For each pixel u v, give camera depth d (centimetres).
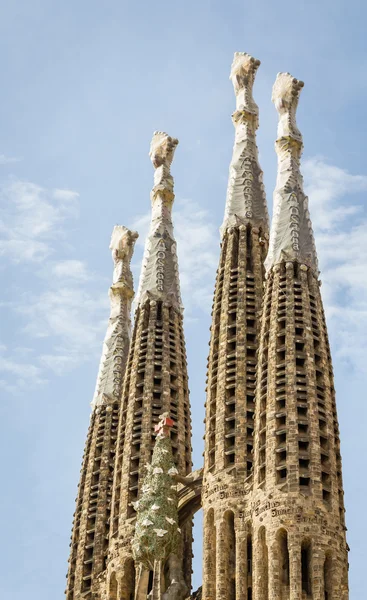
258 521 8800
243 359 9856
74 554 10719
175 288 11225
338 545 8619
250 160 11000
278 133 10538
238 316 10081
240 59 11512
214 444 9656
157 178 11731
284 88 10706
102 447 11094
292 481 8744
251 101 11350
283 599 8469
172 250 11388
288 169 10294
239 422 9562
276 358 9331
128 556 9950
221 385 9812
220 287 10425
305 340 9356
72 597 10500
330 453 8931
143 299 11144
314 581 8412
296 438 8906
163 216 11538
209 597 9019
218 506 9269
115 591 9938
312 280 9769
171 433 10469
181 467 10369
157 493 9594
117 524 10212
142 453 10319
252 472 9231
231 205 10775
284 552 8631
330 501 8744
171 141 11856
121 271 12044
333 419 9169
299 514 8625
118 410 11275
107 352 11656
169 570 9394
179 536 9531
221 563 9056
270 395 9162
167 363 10762
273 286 9725
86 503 10850
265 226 10700
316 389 9162
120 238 12200
